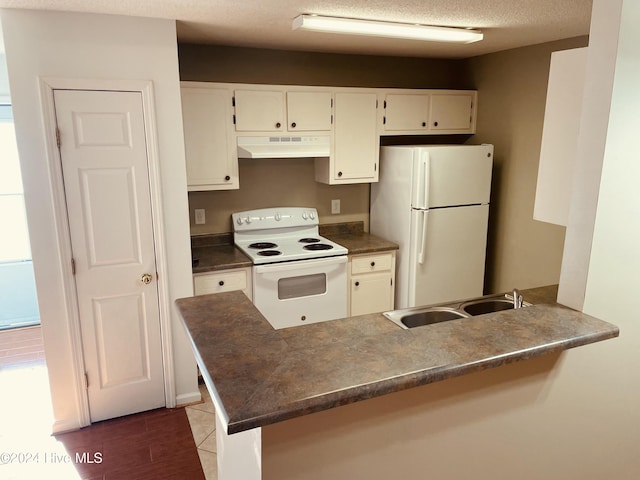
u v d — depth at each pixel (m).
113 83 2.59
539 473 1.80
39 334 4.38
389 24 2.71
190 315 1.65
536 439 1.75
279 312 3.40
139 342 2.93
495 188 4.01
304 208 4.01
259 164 3.83
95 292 2.77
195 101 3.20
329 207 4.14
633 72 1.58
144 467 2.55
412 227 3.66
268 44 3.46
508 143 3.83
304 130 3.54
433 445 1.54
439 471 1.58
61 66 2.49
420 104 3.90
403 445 1.49
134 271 2.84
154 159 2.75
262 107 3.39
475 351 1.42
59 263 2.65
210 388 1.22
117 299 2.83
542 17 2.60
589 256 1.68
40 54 2.44
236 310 1.69
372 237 4.11
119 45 2.58
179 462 2.59
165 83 2.71
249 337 1.49
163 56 2.68
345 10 2.43
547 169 1.99
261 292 3.32
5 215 4.57
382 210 4.04
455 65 4.32
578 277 1.74
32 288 4.68
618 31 1.52
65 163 2.57
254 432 1.33
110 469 2.54
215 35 3.11
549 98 1.95
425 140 4.36
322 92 3.55
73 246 2.67
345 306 3.63
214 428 2.88
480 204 3.79
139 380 2.99
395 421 1.45
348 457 1.41
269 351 1.40
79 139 2.58
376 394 1.24
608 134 1.58
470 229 3.80
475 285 3.93
